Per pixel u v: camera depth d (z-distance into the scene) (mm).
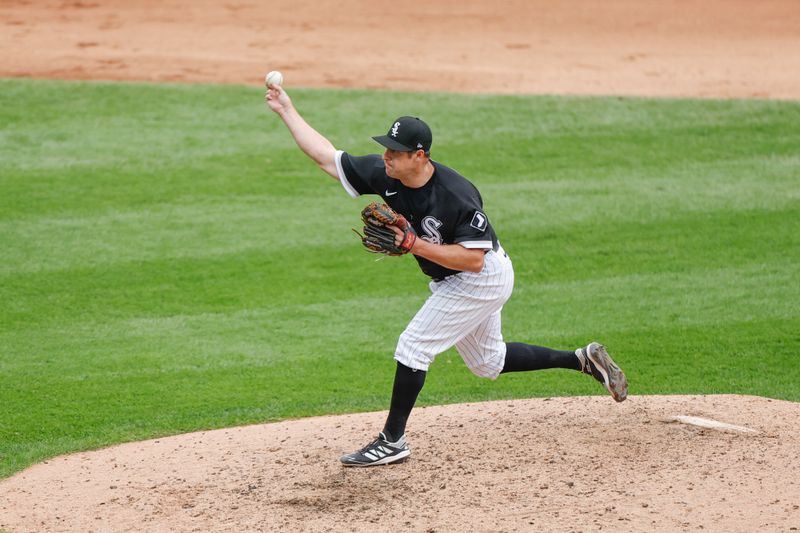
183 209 41531
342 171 19750
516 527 16453
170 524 17594
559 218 40906
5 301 33344
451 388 27609
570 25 76438
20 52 64125
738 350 29453
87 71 59969
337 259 37250
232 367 28688
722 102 54906
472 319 19469
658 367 28281
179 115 52250
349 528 16922
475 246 18438
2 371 28297
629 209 41750
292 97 55000
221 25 74000
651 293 34156
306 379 27797
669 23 76875
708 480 18031
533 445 20312
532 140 49688
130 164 45906
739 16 78688
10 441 23625
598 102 55125
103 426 24547
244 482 19406
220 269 36188
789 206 41750
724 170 46062
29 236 38500
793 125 51406
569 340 30344
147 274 35656
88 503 18984
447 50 68312
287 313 32812
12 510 18891
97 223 39938
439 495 18016
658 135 50438
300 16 77562
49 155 46656
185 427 24406
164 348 30062
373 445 19672
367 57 65688
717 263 36656
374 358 29312
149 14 76625
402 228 18156
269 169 45938
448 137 49844
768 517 16391
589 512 16859
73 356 29422
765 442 20062
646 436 20594
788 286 34375
